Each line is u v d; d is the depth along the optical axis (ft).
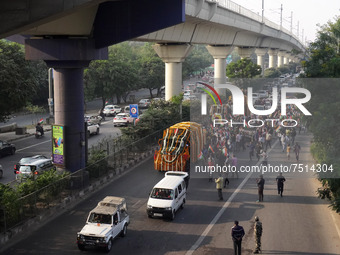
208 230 73.67
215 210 84.28
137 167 118.52
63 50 90.43
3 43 148.05
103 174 106.11
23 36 97.50
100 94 244.42
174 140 112.37
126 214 72.23
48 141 157.17
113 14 92.84
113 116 236.22
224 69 267.80
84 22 87.20
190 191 97.19
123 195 92.99
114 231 66.44
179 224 76.48
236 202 89.15
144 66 315.58
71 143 96.22
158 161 111.14
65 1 60.23
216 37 231.50
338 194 75.77
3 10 59.21
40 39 89.92
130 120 192.24
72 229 73.61
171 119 158.92
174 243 68.08
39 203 81.05
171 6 90.68
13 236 69.87
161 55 197.26
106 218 66.64
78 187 92.73
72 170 96.68
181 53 194.90
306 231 73.56
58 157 96.53
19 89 144.36
